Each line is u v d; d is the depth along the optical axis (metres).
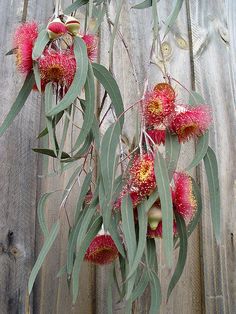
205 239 0.67
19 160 0.61
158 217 0.41
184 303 0.63
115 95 0.48
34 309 0.56
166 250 0.38
